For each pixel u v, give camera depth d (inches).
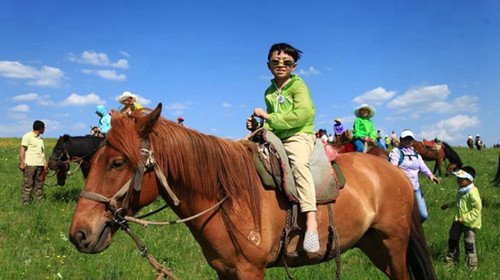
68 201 430.6
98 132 462.0
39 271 229.1
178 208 141.0
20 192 456.1
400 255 176.4
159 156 132.5
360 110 434.6
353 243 164.9
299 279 223.3
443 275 232.8
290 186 144.0
